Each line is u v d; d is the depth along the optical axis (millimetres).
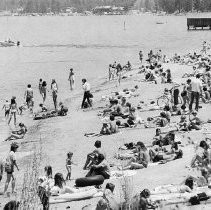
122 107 48719
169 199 22906
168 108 41594
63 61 116250
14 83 81625
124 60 116250
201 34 195875
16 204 16969
